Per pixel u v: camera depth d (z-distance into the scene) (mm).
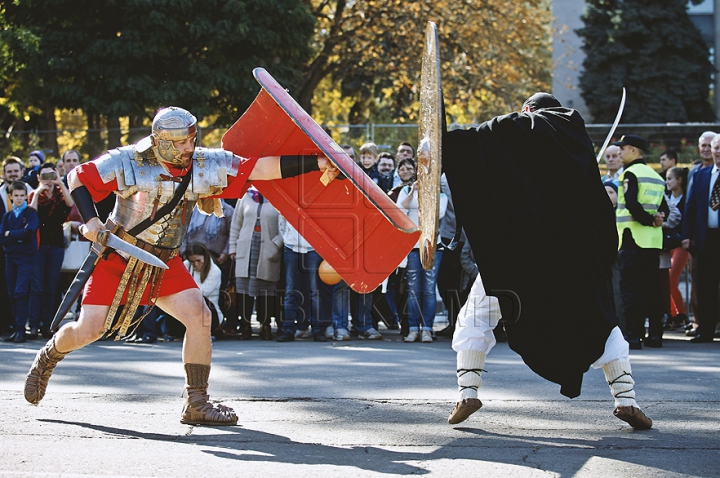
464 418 4672
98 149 14602
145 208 4520
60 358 4832
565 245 4488
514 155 4551
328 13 24281
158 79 17750
